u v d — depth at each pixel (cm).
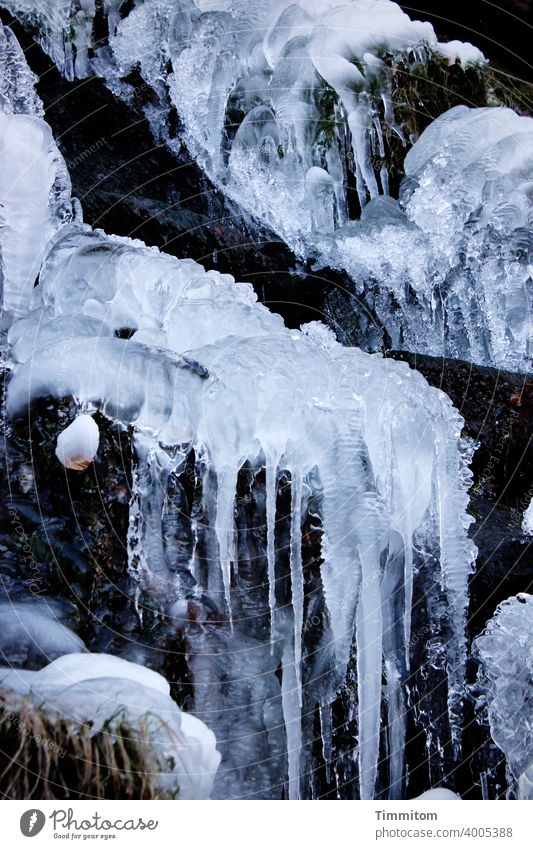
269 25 573
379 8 614
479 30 756
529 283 539
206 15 549
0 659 267
